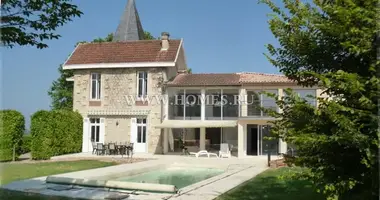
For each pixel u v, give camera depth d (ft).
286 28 27.55
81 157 105.91
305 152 26.20
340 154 24.71
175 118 127.34
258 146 114.32
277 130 27.53
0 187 52.60
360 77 22.35
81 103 132.57
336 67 26.35
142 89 128.57
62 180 55.31
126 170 74.90
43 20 26.58
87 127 129.80
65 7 26.94
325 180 25.02
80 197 46.06
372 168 21.85
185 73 143.33
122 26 197.26
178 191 50.21
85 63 132.77
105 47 142.41
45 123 103.24
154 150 124.06
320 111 23.06
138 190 50.16
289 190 51.44
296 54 27.89
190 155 116.88
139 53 134.51
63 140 115.34
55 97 201.67
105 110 129.80
